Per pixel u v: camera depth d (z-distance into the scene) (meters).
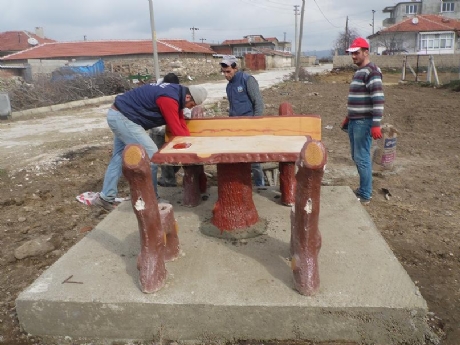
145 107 3.88
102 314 2.55
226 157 2.91
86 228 4.34
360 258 2.93
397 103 14.19
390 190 5.40
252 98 4.80
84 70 23.17
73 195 5.52
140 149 2.40
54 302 2.55
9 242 4.13
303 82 26.34
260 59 47.72
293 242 2.74
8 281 3.38
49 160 7.31
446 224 4.31
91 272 2.85
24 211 4.96
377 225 4.24
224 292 2.58
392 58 35.78
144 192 2.47
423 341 2.47
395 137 6.12
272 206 3.97
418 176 6.03
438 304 2.91
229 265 2.88
